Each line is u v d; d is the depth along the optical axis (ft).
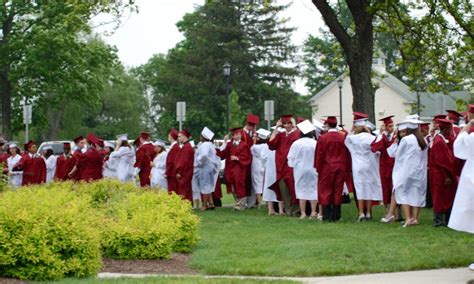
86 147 80.53
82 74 152.56
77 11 76.38
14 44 144.97
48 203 33.27
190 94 235.61
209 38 234.79
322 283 32.22
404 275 34.24
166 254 38.73
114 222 39.29
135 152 80.38
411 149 51.31
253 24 239.71
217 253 40.16
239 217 60.59
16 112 164.66
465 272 34.91
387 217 54.80
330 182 56.08
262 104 230.07
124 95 293.84
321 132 63.05
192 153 69.51
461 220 34.47
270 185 63.57
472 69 78.07
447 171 49.96
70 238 31.83
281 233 48.47
